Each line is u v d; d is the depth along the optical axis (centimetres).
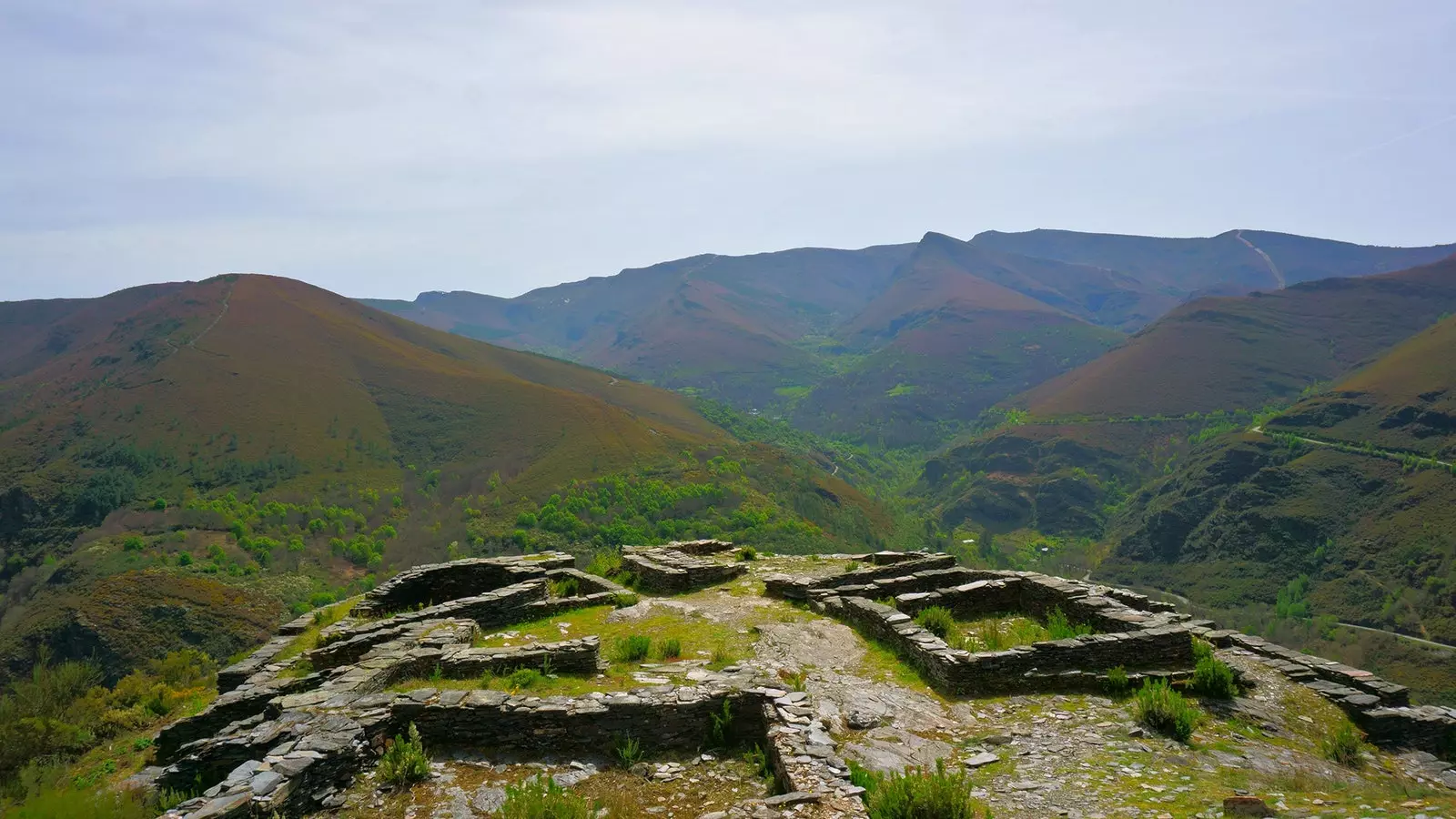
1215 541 14862
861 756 1036
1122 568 15900
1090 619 1605
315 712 1100
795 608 1836
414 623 1677
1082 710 1201
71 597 9231
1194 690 1299
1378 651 9962
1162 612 1775
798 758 973
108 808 991
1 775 1623
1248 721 1213
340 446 16612
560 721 1095
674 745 1106
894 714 1174
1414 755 1195
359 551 11788
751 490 14162
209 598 9425
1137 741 1097
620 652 1497
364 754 1040
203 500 13450
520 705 1109
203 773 1035
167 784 1039
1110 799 914
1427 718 1241
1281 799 904
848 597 1750
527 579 2152
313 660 1577
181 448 15350
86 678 2573
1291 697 1327
